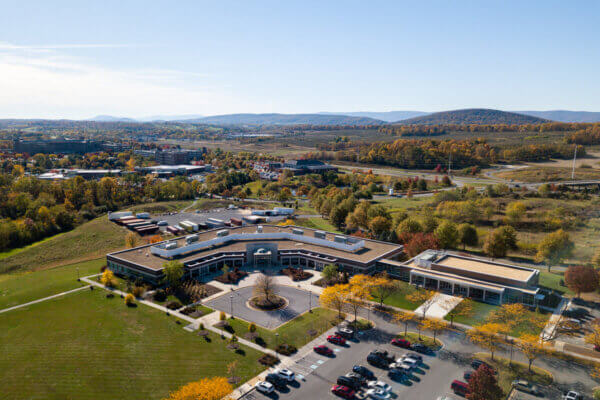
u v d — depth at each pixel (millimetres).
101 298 109750
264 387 69188
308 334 89312
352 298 96750
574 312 97625
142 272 121125
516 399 66250
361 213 181000
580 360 77312
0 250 172875
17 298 110938
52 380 74250
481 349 82500
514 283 106562
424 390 69125
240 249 142000
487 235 159875
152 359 80125
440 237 145750
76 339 88250
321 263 132375
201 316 98375
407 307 103250
